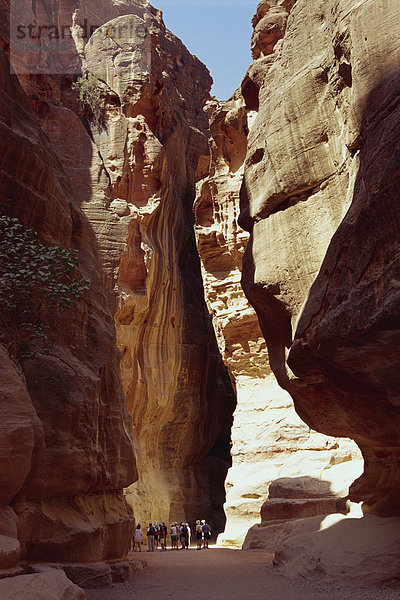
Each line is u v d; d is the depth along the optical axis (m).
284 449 26.92
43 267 11.10
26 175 13.28
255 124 17.66
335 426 15.52
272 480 26.02
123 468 15.45
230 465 40.28
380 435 13.60
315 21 15.22
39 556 11.09
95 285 16.25
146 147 34.16
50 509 11.77
